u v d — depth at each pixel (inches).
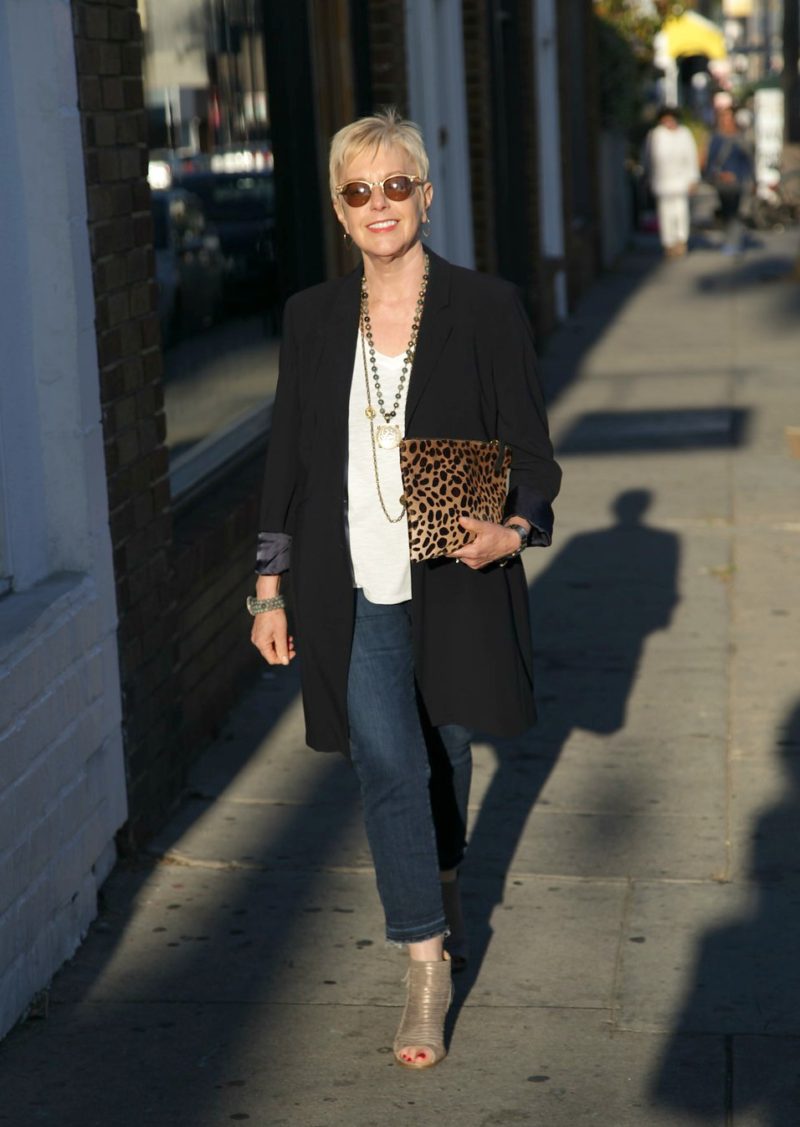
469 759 153.4
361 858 189.0
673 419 442.0
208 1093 141.0
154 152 221.5
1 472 159.3
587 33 776.9
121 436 181.6
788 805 199.2
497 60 518.9
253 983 160.4
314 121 295.1
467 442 136.3
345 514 138.9
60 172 162.2
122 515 182.1
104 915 175.3
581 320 649.0
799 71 1028.5
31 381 165.5
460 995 156.6
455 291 139.1
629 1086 139.9
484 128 470.6
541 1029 149.8
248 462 264.2
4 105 159.5
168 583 199.2
